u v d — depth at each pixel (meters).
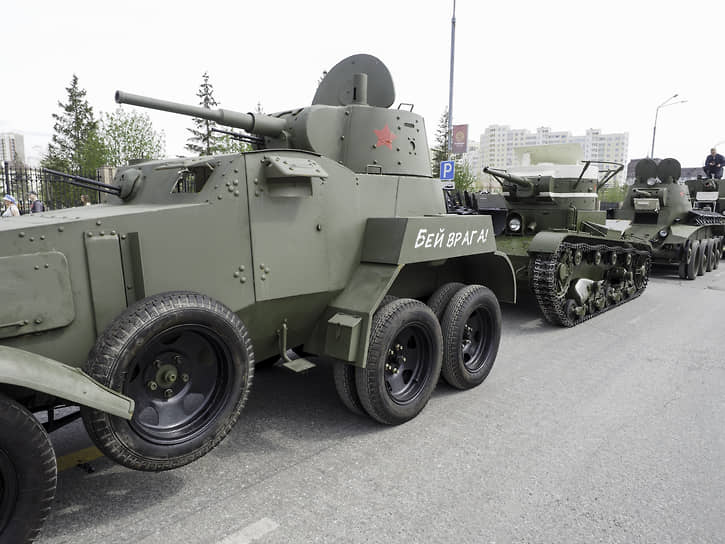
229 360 3.13
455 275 5.64
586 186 9.23
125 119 27.83
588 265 8.54
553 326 7.89
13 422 2.32
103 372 2.61
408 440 3.96
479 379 5.07
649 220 13.48
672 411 4.59
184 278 3.20
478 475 3.47
